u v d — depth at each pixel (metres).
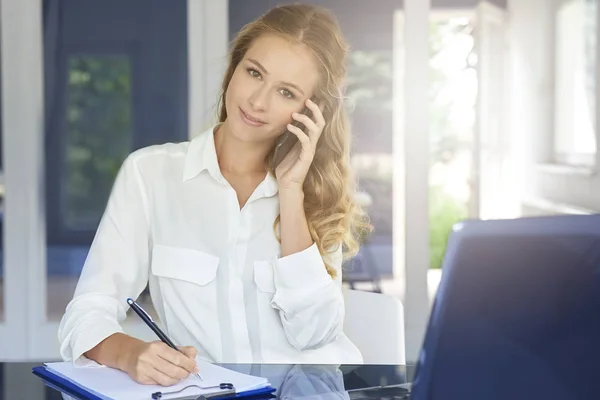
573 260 0.82
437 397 0.86
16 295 4.89
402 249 4.89
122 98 5.05
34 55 4.88
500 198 5.06
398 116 4.89
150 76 5.05
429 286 4.88
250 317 1.75
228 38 4.94
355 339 1.88
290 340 1.72
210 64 4.95
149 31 5.02
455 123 4.95
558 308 0.83
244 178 1.80
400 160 4.89
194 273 1.74
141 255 1.77
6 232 4.88
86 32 4.97
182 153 1.81
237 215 1.76
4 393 1.30
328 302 1.70
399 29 4.89
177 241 1.76
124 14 5.00
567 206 5.12
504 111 5.08
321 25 1.71
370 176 4.89
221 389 1.29
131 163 1.79
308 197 1.78
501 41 5.06
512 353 0.84
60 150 4.98
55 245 4.94
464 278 0.84
